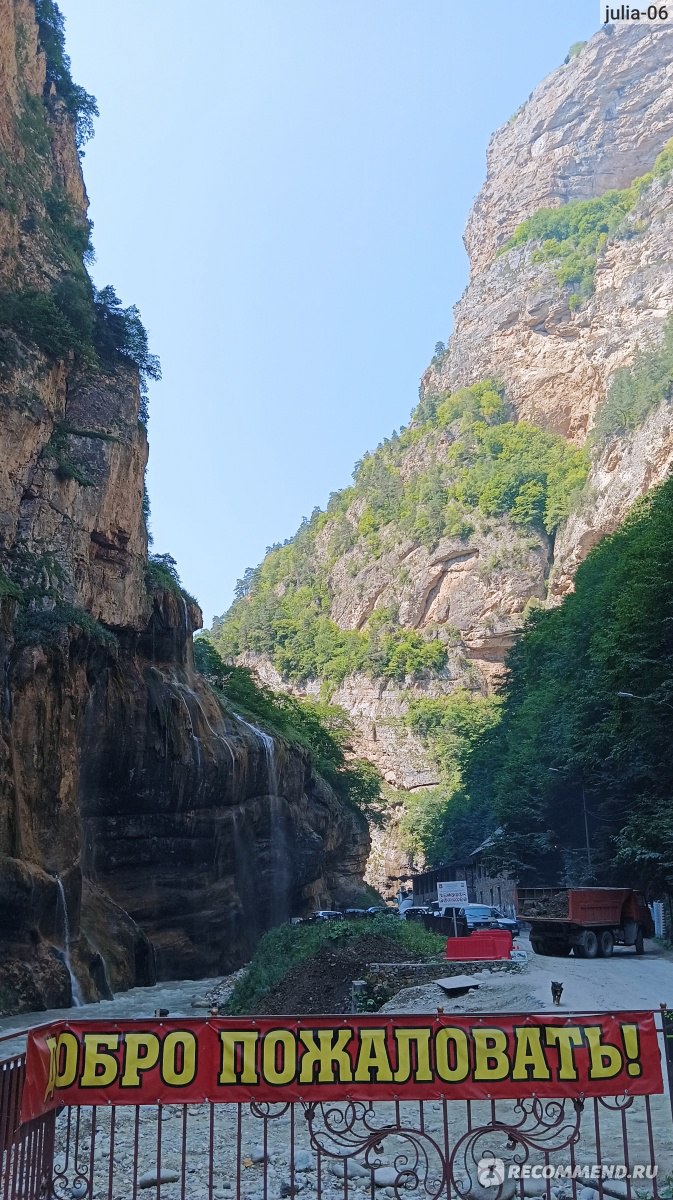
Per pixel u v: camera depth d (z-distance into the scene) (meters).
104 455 50.00
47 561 43.88
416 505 184.25
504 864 62.78
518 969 24.56
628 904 34.19
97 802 46.94
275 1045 7.61
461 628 161.62
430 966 24.47
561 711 59.62
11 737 36.09
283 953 30.59
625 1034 7.60
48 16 62.62
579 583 73.00
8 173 52.03
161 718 50.47
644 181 188.88
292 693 178.75
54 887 35.81
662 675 38.25
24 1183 7.34
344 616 186.00
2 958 32.41
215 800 54.56
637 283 165.25
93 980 36.66
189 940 49.97
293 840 68.19
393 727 155.38
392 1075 7.58
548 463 169.50
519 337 187.88
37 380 46.00
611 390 139.12
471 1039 7.64
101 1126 11.95
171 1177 9.31
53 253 54.25
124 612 50.53
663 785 40.16
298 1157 9.86
